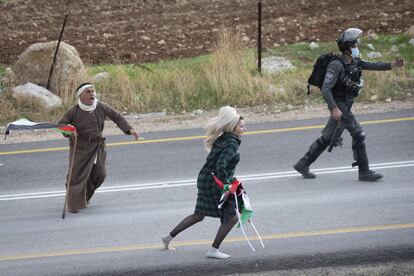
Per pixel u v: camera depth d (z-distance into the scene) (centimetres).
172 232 2256
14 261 2262
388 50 4981
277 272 2088
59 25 6059
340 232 2341
